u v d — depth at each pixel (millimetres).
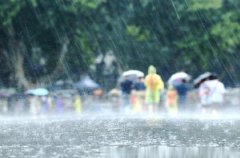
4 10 76312
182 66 91562
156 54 90312
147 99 50969
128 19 87375
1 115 41344
